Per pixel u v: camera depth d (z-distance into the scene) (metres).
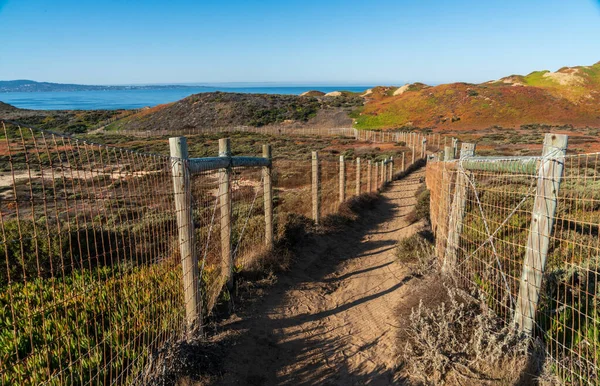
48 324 4.17
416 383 3.88
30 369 3.37
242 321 4.96
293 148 43.34
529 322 3.82
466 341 4.02
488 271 4.95
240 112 85.00
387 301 5.92
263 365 4.21
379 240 9.88
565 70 96.44
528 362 3.57
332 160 31.69
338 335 4.94
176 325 4.21
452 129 68.44
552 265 5.29
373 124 77.62
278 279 6.52
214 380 3.76
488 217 7.12
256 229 7.84
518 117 72.19
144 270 5.06
